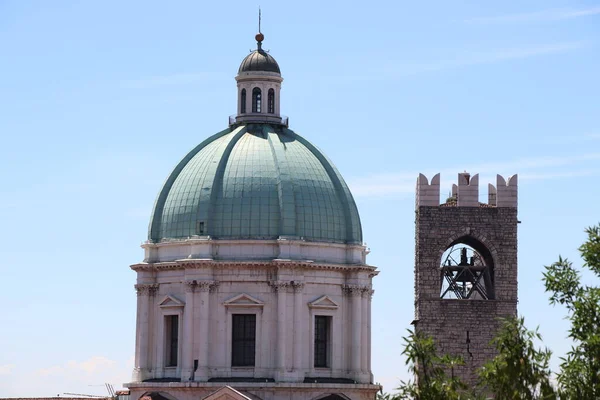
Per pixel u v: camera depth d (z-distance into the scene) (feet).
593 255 609.01
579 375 589.32
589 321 595.06
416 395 604.90
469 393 631.97
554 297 607.37
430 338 618.85
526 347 597.52
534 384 588.09
